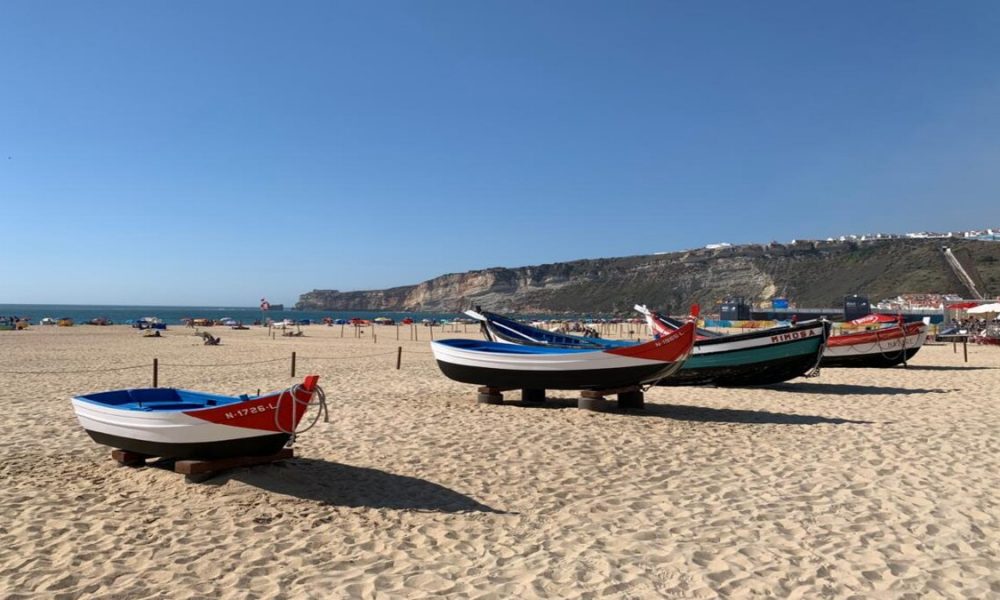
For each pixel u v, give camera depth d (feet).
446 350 44.50
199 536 18.88
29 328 186.80
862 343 71.56
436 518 20.62
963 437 32.01
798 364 50.62
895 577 15.93
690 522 20.12
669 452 29.55
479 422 36.78
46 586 15.43
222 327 229.66
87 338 138.31
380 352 103.91
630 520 20.40
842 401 46.37
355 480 24.81
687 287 596.70
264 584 15.69
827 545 18.06
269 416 23.71
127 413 24.54
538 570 16.51
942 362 82.07
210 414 23.03
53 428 35.47
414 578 16.05
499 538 18.89
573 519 20.54
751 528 19.49
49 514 20.74
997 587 15.34
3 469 26.35
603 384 40.11
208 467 23.52
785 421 37.47
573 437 32.63
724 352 51.06
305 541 18.52
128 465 26.21
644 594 15.11
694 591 15.25
